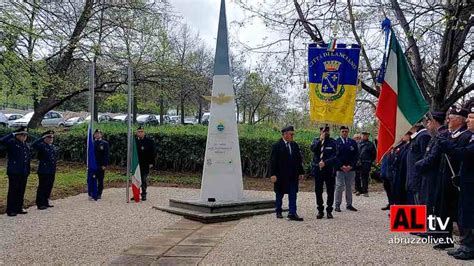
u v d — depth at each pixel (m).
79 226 8.75
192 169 18.69
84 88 22.20
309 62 9.20
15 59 15.23
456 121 6.60
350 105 8.99
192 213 9.67
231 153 10.70
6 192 12.59
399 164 8.88
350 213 10.32
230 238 7.58
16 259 6.52
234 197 10.59
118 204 11.55
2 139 9.97
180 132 18.72
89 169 12.27
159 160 18.80
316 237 7.55
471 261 6.14
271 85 18.97
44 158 10.89
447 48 14.25
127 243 7.42
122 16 21.38
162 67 23.22
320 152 9.53
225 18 10.92
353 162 10.62
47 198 10.95
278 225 8.65
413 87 7.70
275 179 9.41
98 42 20.77
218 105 10.81
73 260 6.46
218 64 10.88
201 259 6.40
